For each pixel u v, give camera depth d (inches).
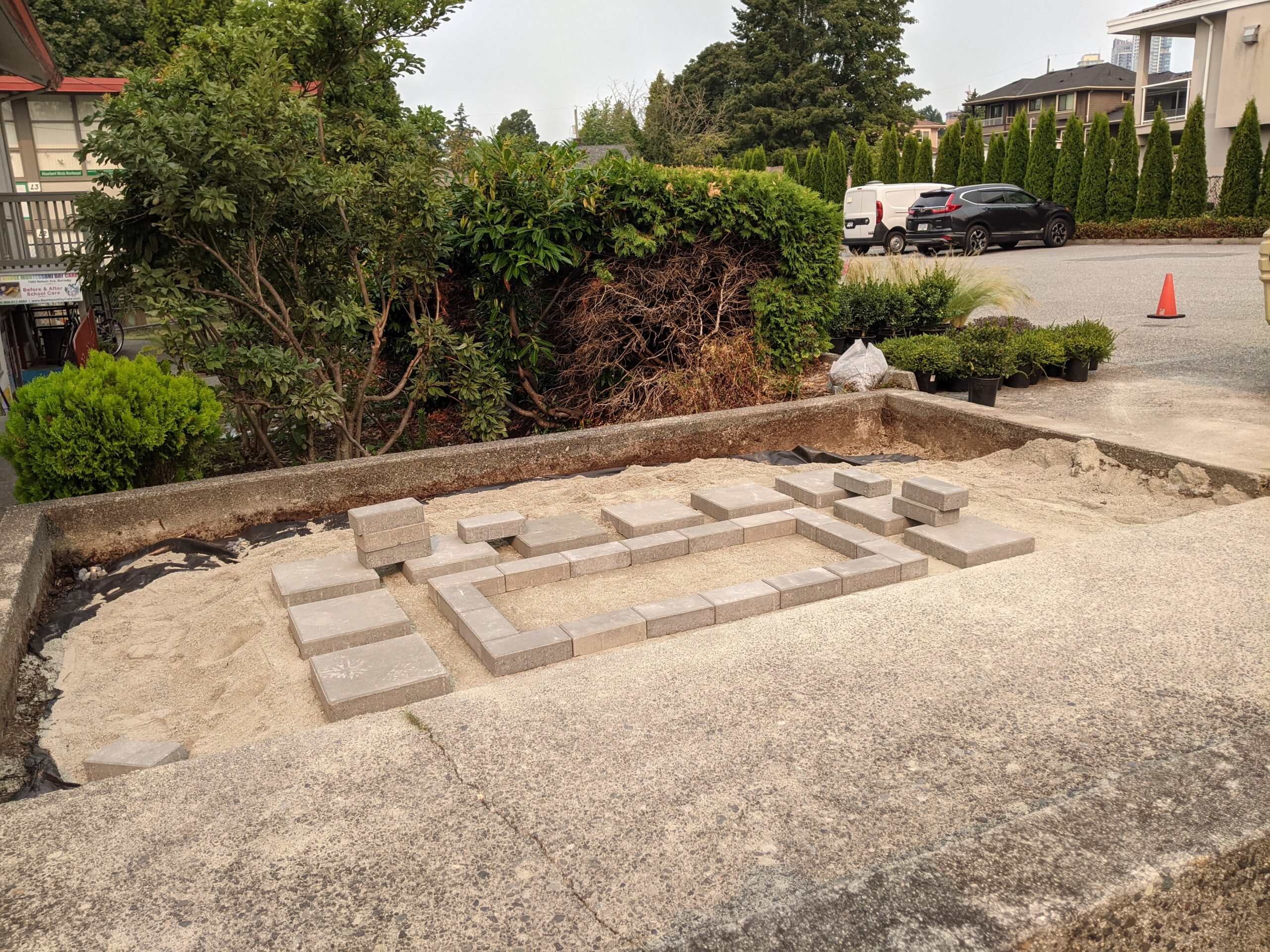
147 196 202.2
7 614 137.9
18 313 590.6
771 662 109.9
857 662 109.0
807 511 197.6
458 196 264.1
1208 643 110.8
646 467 244.8
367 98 302.7
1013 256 840.3
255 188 209.9
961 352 305.0
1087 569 137.7
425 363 254.7
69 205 530.3
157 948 66.6
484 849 76.4
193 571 182.1
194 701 130.6
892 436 278.4
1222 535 151.1
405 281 259.4
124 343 614.5
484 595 158.7
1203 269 629.6
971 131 1104.8
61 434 196.2
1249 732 90.4
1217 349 358.3
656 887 70.8
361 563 169.3
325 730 98.0
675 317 293.1
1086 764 85.7
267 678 130.6
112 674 140.5
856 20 1777.8
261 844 78.5
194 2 676.1
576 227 270.8
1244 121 863.7
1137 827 76.4
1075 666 105.8
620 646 135.5
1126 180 960.9
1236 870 74.6
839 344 390.0
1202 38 1003.3
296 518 209.0
